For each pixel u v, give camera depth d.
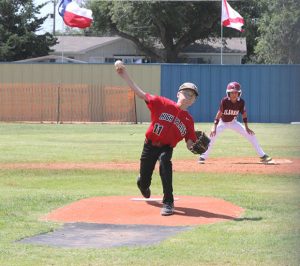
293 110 57.41
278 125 54.03
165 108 14.18
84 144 34.50
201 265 10.34
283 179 20.83
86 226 13.27
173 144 14.43
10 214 14.38
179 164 25.05
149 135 14.38
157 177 20.86
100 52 105.06
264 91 57.44
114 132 44.41
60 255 11.00
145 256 10.88
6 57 89.38
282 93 57.34
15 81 59.28
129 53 106.19
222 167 24.02
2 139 37.72
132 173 22.34
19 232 12.66
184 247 11.45
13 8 92.62
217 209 14.86
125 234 12.57
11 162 25.41
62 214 14.30
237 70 57.50
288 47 73.94
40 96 57.88
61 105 57.88
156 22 96.25
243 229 12.80
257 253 10.99
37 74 59.12
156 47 107.75
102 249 11.38
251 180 20.56
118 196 16.67
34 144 34.25
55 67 58.88
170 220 13.74
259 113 57.66
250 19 99.62
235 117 25.17
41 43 93.25
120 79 58.28
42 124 54.34
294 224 13.26
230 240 11.91
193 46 104.69
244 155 28.89
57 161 25.92
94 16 100.81
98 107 58.03
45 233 12.68
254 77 57.50
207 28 98.12
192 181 20.31
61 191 17.92
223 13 54.19
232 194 17.34
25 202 15.77
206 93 57.62
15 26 93.56
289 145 34.84
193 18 95.94
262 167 24.08
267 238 12.01
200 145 14.61
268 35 74.75
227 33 99.50
